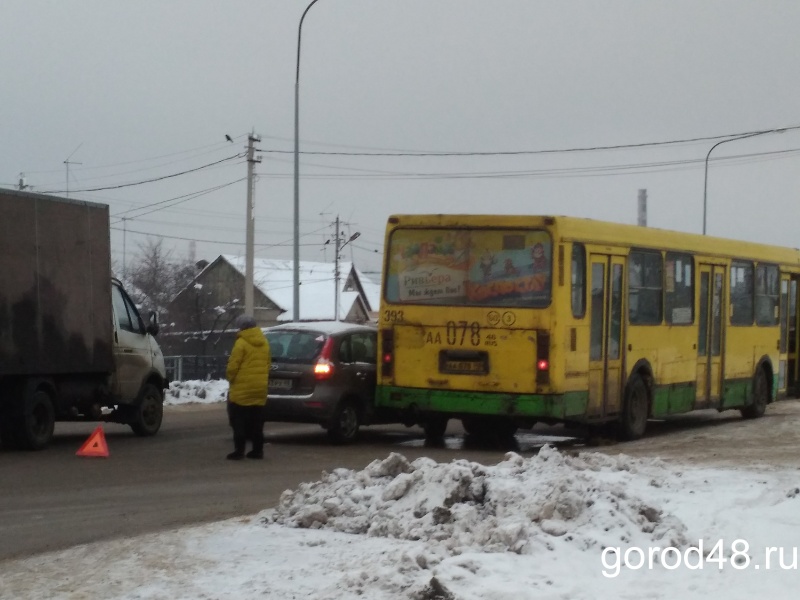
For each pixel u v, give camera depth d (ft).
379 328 57.26
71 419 58.80
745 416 77.51
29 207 52.70
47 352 53.72
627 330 60.03
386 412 58.54
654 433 66.44
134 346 61.72
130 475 45.37
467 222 55.57
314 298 262.67
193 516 35.70
